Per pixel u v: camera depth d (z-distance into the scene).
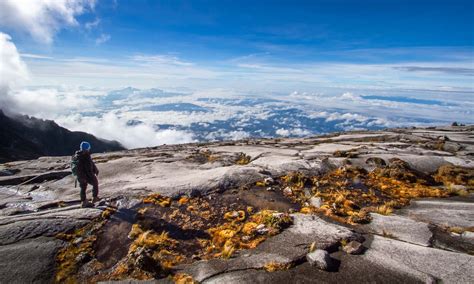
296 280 4.39
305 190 8.18
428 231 5.68
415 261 4.72
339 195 7.61
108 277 4.79
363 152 12.65
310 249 5.05
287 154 12.88
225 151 14.55
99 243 5.77
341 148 14.16
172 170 10.98
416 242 5.32
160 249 5.42
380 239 5.48
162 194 7.81
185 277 4.59
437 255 4.86
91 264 5.18
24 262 5.17
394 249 5.11
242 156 13.09
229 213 6.79
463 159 11.14
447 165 10.32
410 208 7.05
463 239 5.38
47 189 9.42
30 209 7.69
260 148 15.18
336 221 6.29
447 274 4.37
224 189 8.20
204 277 4.57
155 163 12.17
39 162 13.74
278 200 7.55
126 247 5.62
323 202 7.24
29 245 5.63
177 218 6.63
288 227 5.98
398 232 5.71
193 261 5.11
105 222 6.46
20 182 10.42
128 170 11.26
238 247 5.39
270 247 5.29
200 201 7.50
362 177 9.27
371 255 4.95
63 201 7.96
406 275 4.40
